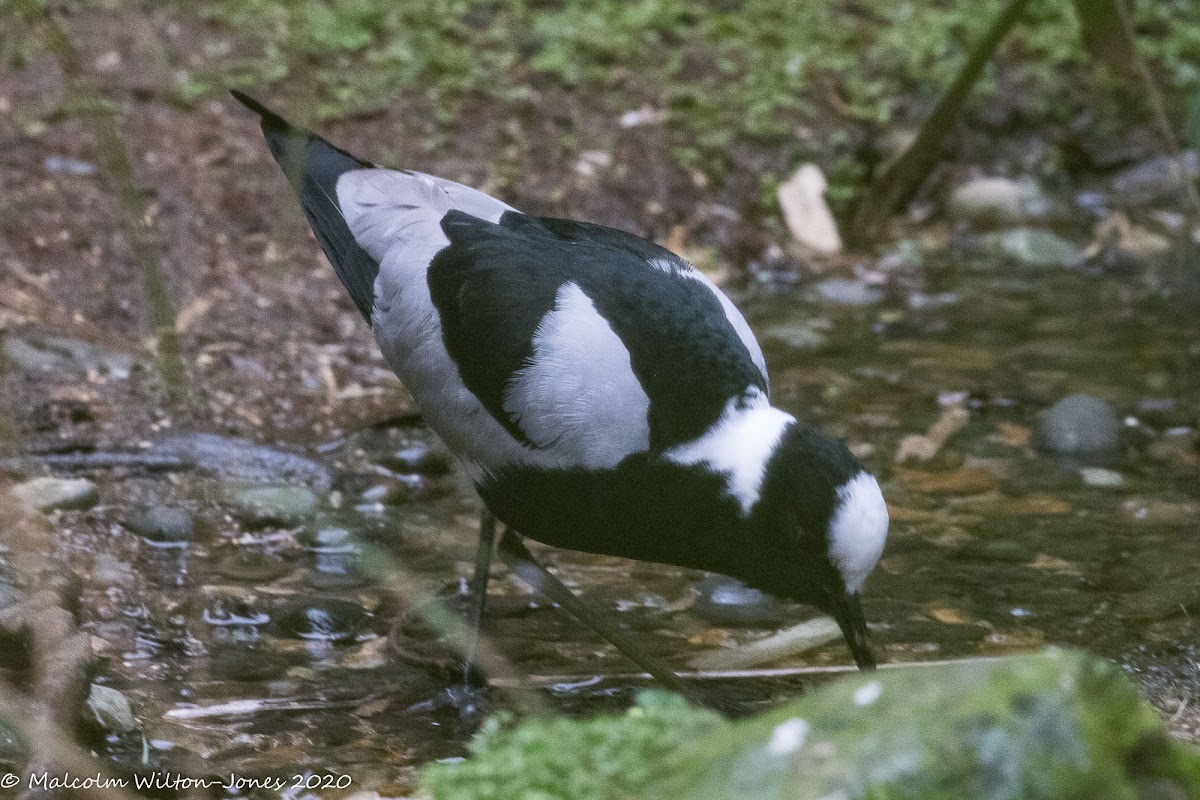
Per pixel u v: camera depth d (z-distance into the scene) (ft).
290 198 22.85
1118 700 16.10
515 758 18.29
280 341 39.65
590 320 26.23
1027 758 15.20
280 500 32.30
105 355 37.58
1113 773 15.35
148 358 36.40
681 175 48.29
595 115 49.29
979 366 40.75
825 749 15.66
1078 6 41.91
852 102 52.29
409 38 50.70
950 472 35.17
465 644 26.86
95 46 47.37
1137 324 43.75
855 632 25.61
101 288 39.96
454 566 31.32
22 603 24.90
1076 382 39.83
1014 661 16.12
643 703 19.27
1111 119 53.78
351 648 28.04
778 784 15.55
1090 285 46.75
